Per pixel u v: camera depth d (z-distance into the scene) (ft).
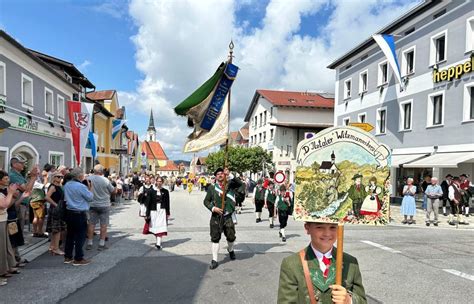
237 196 25.17
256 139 167.02
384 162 8.11
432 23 61.41
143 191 29.55
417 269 22.89
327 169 8.16
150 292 18.24
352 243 31.50
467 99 54.19
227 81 25.25
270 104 146.10
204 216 51.39
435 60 61.46
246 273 21.75
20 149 46.52
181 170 310.24
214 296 17.76
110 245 29.35
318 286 7.12
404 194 45.83
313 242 7.64
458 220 42.98
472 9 53.26
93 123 96.17
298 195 8.12
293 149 132.87
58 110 61.16
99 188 27.50
